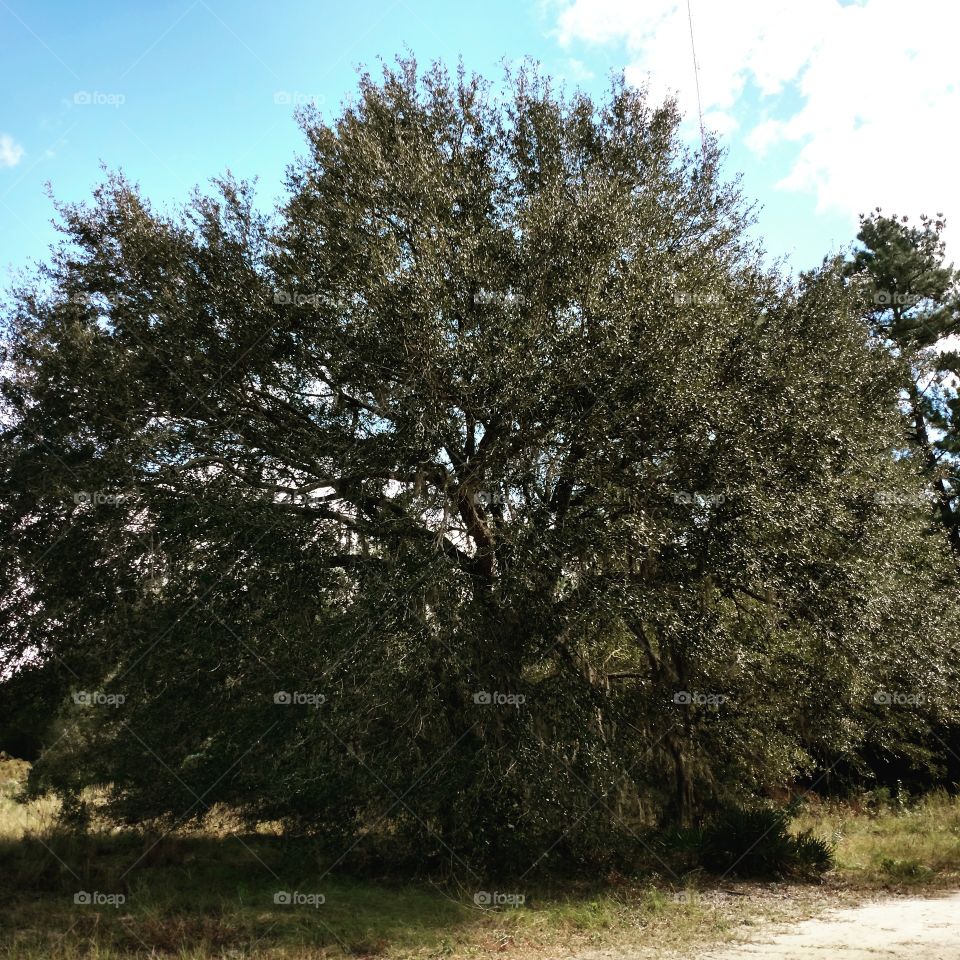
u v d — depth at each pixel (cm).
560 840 1210
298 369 1328
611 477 1216
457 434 1238
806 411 1291
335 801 1160
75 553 1259
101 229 1394
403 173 1329
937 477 2097
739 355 1326
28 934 915
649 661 1509
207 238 1345
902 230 2923
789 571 1268
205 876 1238
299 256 1327
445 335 1231
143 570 1234
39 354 1291
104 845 1453
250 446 1339
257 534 1199
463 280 1281
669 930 955
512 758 1153
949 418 2598
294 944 892
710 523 1238
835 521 1280
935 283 2733
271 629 1195
